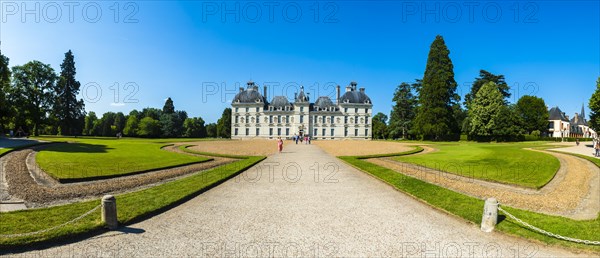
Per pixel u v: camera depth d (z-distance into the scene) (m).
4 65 39.00
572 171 18.91
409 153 31.44
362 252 6.67
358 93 101.31
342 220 8.84
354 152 35.44
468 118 69.31
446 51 68.06
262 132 98.00
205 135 134.12
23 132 53.91
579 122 123.69
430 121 65.50
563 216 10.02
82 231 7.53
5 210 9.98
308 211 9.73
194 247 6.88
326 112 98.75
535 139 64.50
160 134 107.50
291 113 98.12
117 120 112.75
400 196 11.90
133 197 10.93
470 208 9.94
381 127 107.94
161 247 6.88
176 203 10.48
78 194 12.23
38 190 12.69
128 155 25.86
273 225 8.38
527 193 13.27
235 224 8.45
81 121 70.56
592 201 12.08
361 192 12.59
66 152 25.64
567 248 7.06
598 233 7.86
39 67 56.97
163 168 19.31
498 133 59.50
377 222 8.69
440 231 8.04
